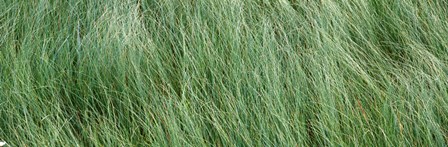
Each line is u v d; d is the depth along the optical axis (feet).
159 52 13.15
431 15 14.12
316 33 13.33
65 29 13.69
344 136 11.34
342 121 11.47
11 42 13.25
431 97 11.84
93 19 13.99
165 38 13.48
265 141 11.06
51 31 13.76
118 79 12.34
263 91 11.97
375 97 11.99
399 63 13.44
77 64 12.79
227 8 13.94
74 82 12.59
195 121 11.37
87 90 12.31
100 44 13.11
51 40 13.44
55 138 11.02
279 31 13.56
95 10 14.07
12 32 13.46
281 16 14.06
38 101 12.07
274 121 11.32
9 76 12.44
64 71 12.54
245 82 12.17
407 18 14.26
